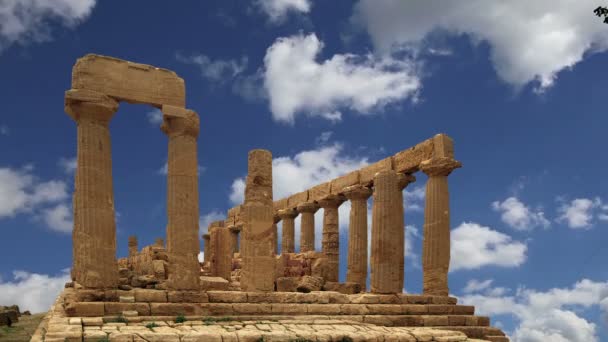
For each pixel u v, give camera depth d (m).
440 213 29.41
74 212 21.59
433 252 29.11
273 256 24.72
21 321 22.80
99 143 21.45
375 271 27.23
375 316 24.00
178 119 23.05
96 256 20.70
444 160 29.45
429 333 20.62
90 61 21.67
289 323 20.86
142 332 16.67
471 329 25.77
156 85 22.92
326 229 38.59
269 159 25.45
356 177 35.81
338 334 18.50
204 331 17.61
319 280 29.56
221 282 26.69
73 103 21.22
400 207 33.66
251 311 22.09
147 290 21.14
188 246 22.44
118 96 22.03
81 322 17.55
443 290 28.77
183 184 22.77
